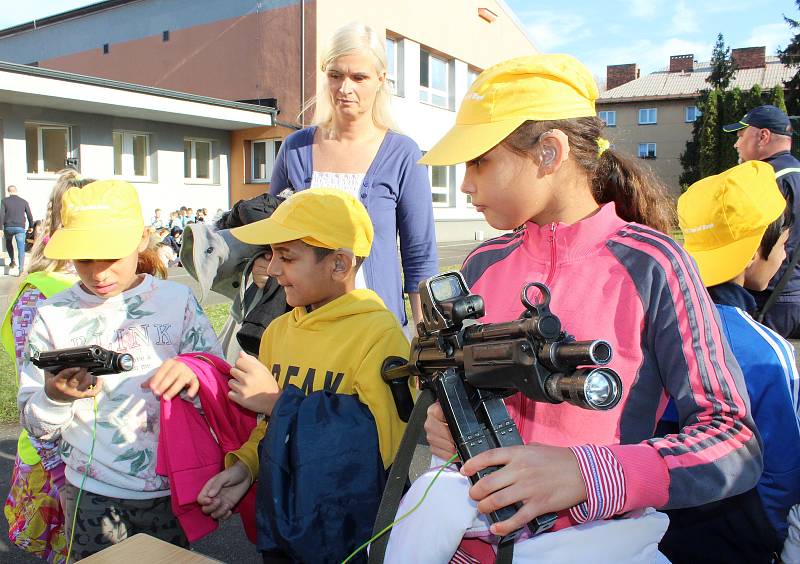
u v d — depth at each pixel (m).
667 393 1.34
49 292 2.54
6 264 13.60
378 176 2.77
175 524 2.17
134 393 2.12
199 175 18.19
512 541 1.24
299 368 2.07
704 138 34.56
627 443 1.30
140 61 20.14
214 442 2.00
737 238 1.99
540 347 1.06
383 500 1.40
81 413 2.08
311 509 1.67
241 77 17.92
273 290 2.66
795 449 1.71
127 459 2.08
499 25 23.36
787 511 1.71
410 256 2.90
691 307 1.28
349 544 1.70
